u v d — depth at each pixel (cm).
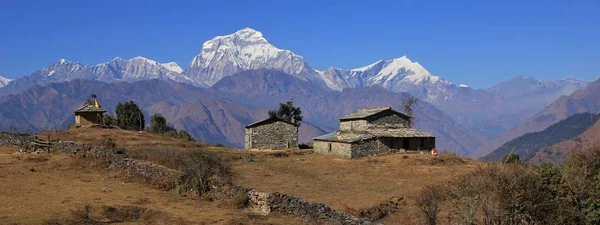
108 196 3594
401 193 4375
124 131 9144
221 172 4072
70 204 3294
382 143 7362
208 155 4619
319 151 8012
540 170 3003
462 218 2786
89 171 4544
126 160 4562
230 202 3453
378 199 4103
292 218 3155
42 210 3109
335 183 4966
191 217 3116
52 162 4903
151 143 7775
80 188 3841
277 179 5162
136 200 3500
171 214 3170
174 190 3831
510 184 2775
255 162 6606
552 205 2764
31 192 3625
